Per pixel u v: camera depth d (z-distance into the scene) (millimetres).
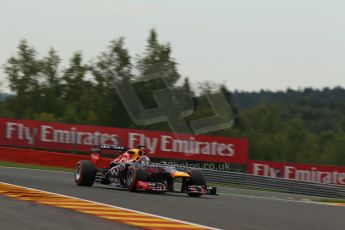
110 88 136375
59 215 26297
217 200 40281
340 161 156500
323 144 181125
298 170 75500
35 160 78875
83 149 82500
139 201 34594
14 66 144000
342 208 41906
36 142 82812
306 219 31109
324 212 36656
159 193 43156
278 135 161000
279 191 63781
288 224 28109
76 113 132500
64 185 44031
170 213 29500
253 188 65812
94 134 82375
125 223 24906
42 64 145500
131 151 42875
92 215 26859
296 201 47688
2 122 83125
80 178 43812
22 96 143000
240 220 28453
